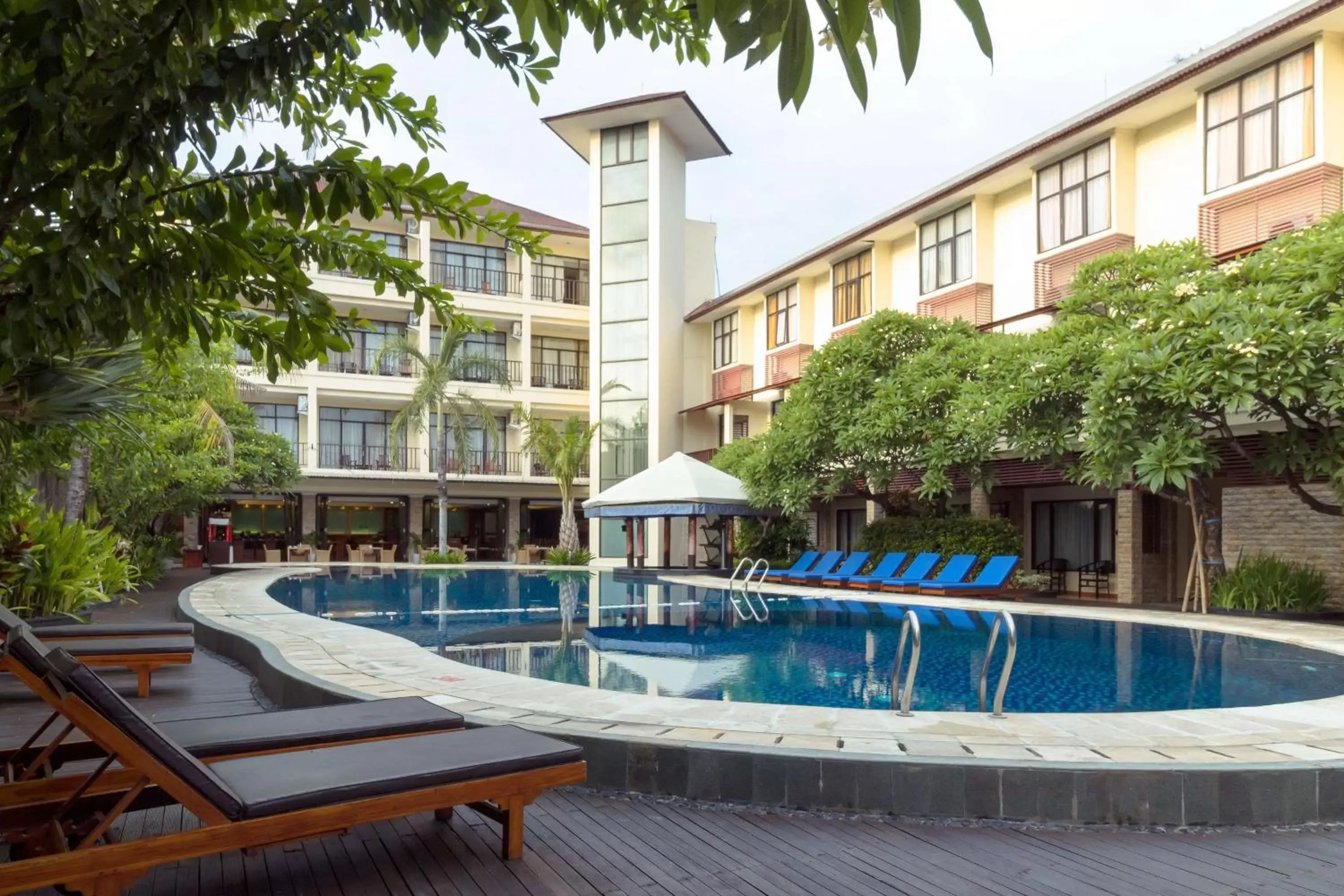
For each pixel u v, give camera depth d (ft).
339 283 102.42
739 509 67.36
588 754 15.01
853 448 54.90
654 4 9.94
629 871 11.24
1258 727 16.76
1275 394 34.17
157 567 65.46
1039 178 62.49
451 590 60.13
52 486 50.31
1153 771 13.39
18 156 7.32
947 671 27.76
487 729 12.78
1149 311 40.32
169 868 11.07
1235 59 48.83
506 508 115.44
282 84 8.07
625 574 75.97
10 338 8.08
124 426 17.93
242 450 82.64
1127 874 11.34
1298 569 43.37
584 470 114.32
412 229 108.58
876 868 11.48
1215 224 50.85
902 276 76.95
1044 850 12.24
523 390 112.16
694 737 15.42
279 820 9.56
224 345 56.54
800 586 59.62
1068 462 46.34
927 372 54.34
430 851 11.80
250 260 9.99
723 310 97.96
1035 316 61.46
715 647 32.91
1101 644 33.76
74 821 10.32
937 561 54.54
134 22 7.40
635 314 96.22
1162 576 51.88
